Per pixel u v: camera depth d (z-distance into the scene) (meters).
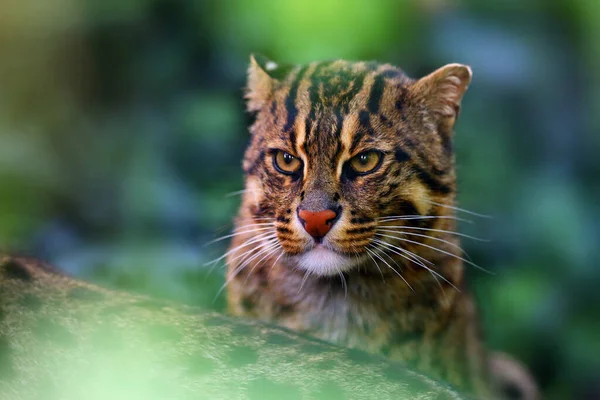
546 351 2.41
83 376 1.82
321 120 2.04
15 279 1.90
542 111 2.52
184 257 2.33
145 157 2.50
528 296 2.40
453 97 2.09
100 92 2.62
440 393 1.84
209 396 1.82
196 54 2.56
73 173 2.53
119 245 2.37
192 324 1.87
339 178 2.04
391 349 2.09
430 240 2.07
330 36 2.51
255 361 1.85
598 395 2.41
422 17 2.54
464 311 2.14
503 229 2.44
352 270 2.07
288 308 2.10
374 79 2.07
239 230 2.12
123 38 2.60
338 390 1.83
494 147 2.48
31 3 2.62
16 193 2.49
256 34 2.53
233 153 2.48
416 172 2.06
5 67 2.62
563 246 2.43
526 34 2.55
